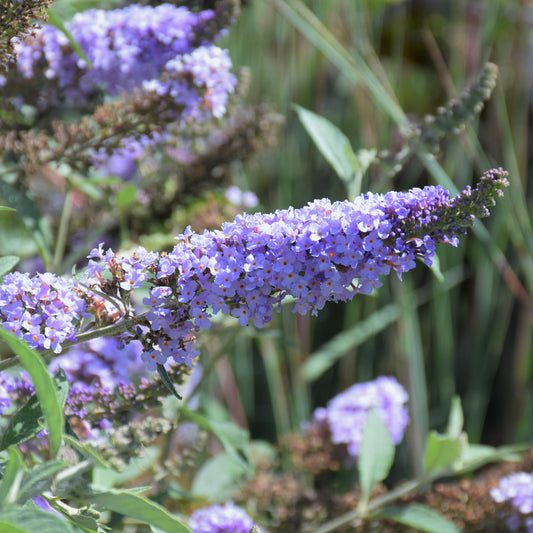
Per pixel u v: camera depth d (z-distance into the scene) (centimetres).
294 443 206
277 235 177
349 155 198
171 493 197
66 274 198
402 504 200
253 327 200
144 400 185
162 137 198
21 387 186
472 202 177
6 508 163
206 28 195
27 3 183
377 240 177
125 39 194
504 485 198
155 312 178
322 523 201
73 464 179
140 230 204
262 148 205
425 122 199
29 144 194
